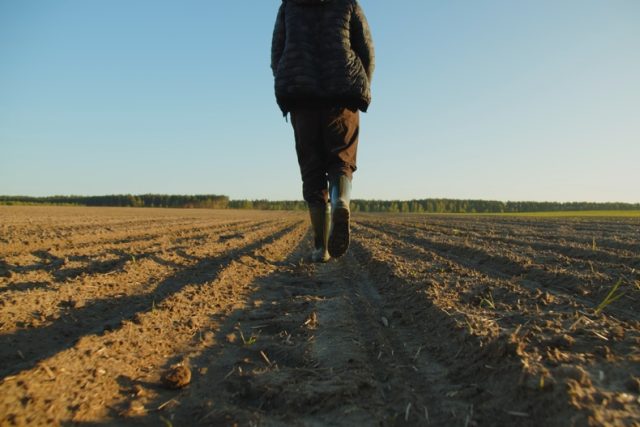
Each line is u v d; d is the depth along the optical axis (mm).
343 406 1961
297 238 12086
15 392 1946
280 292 4461
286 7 4730
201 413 1940
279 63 4715
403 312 3592
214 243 8695
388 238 10875
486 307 3312
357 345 2695
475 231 13531
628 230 13977
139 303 3836
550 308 3230
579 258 6465
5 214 21672
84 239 9383
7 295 3689
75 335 2963
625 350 2256
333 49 4578
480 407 1927
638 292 3656
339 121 4750
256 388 2131
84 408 1927
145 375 2322
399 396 2055
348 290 4508
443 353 2604
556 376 1924
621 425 1567
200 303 3803
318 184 5340
